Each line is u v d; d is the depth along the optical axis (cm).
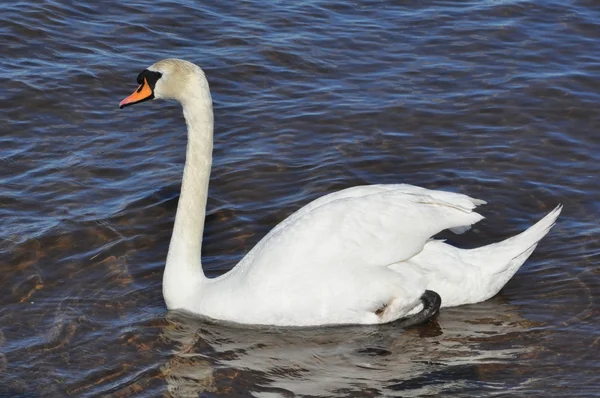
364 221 1235
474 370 1174
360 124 1730
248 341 1231
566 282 1338
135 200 1511
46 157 1614
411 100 1800
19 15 1994
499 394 1126
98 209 1487
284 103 1791
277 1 2131
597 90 1831
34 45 1916
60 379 1158
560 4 2120
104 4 2072
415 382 1153
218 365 1186
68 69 1850
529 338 1230
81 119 1727
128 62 1886
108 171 1586
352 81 1862
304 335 1241
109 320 1267
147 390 1141
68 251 1394
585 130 1719
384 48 1972
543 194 1541
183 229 1280
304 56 1933
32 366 1179
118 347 1216
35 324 1255
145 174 1583
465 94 1820
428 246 1269
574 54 1950
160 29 2003
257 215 1490
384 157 1639
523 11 2095
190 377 1164
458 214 1254
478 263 1274
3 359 1189
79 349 1210
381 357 1202
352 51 1958
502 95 1814
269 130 1711
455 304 1288
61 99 1769
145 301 1309
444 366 1182
